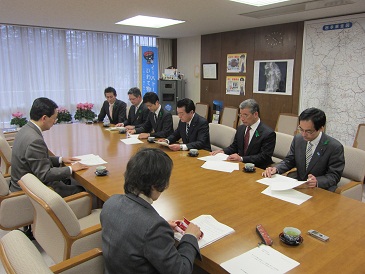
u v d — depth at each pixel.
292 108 4.97
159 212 1.63
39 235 1.87
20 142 2.29
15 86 5.32
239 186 2.00
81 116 5.60
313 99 4.68
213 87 6.23
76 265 1.36
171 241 1.11
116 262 1.14
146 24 4.99
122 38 6.28
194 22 4.75
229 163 2.51
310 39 4.58
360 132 4.01
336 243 1.33
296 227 1.47
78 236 1.59
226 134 3.32
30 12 3.93
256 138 2.84
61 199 1.53
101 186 2.01
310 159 2.30
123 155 2.78
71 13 3.98
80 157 2.68
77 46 5.79
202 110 6.31
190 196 1.84
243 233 1.41
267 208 1.67
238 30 5.57
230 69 5.82
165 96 6.63
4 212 2.18
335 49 4.34
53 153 2.86
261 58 5.27
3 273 2.14
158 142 3.12
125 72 6.42
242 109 2.82
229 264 1.17
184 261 1.13
